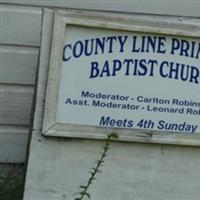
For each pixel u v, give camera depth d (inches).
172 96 138.5
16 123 157.3
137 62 137.3
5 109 156.9
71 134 135.6
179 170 139.8
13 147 158.1
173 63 138.2
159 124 138.4
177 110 138.9
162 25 136.6
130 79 137.3
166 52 137.8
